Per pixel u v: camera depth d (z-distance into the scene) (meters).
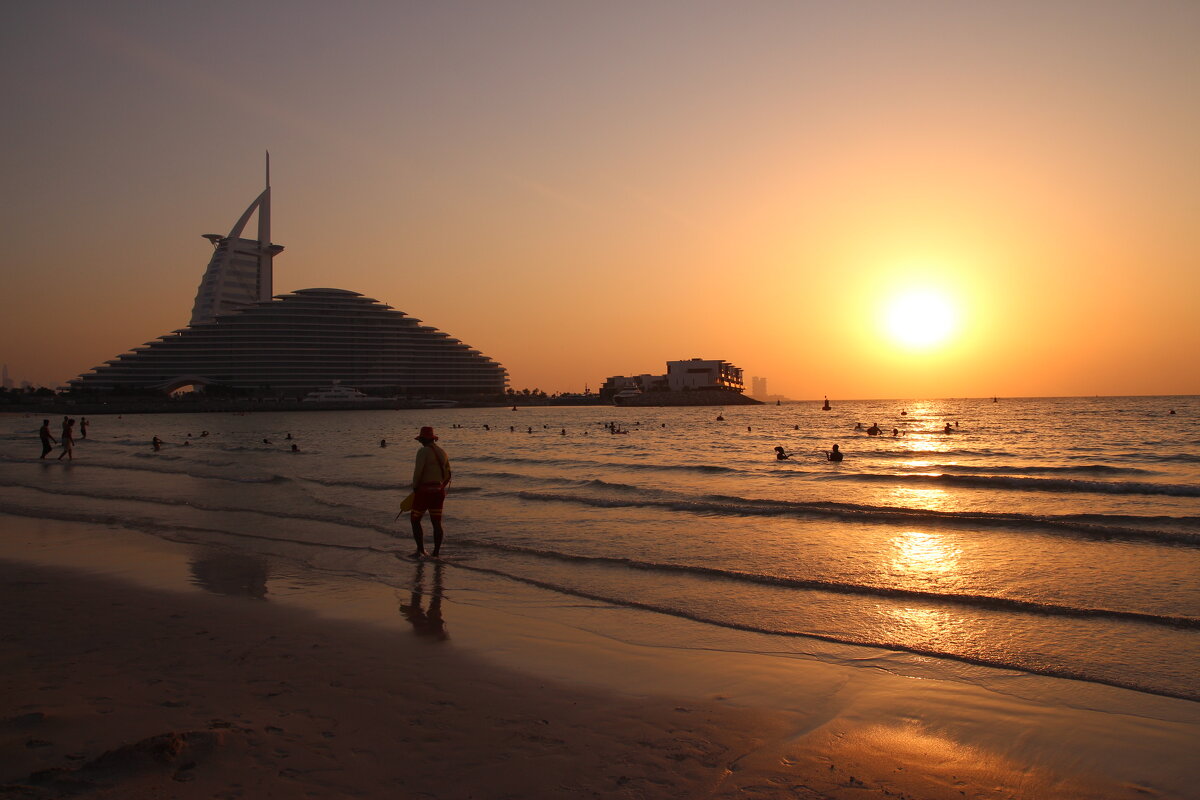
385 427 90.44
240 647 6.72
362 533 12.91
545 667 6.25
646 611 7.97
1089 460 30.19
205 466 27.64
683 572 9.68
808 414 123.00
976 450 36.97
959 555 10.54
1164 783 4.20
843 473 24.38
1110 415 89.44
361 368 189.88
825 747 4.68
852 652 6.61
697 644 6.87
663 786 4.10
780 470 25.59
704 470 25.88
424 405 189.75
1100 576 9.15
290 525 13.72
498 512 15.09
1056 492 18.84
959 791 4.11
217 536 12.64
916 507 15.66
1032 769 4.38
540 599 8.51
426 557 10.79
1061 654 6.42
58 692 5.46
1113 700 5.44
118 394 172.00
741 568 9.91
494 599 8.52
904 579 9.20
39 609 8.09
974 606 7.97
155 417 147.50
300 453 35.94
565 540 12.00
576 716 5.17
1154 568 9.52
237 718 4.97
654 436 56.12
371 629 7.36
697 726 5.00
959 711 5.27
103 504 17.00
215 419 135.25
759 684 5.84
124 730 4.71
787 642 6.90
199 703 5.27
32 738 4.57
